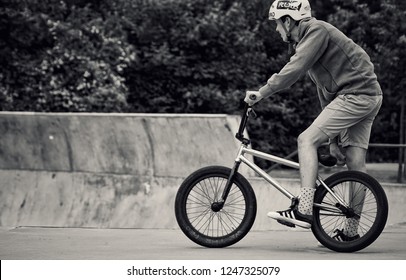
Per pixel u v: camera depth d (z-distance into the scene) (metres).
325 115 9.63
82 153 14.80
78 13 26.00
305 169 9.52
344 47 9.66
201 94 26.91
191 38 26.61
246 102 9.92
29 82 25.06
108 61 25.33
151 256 9.38
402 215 14.02
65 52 24.58
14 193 14.94
